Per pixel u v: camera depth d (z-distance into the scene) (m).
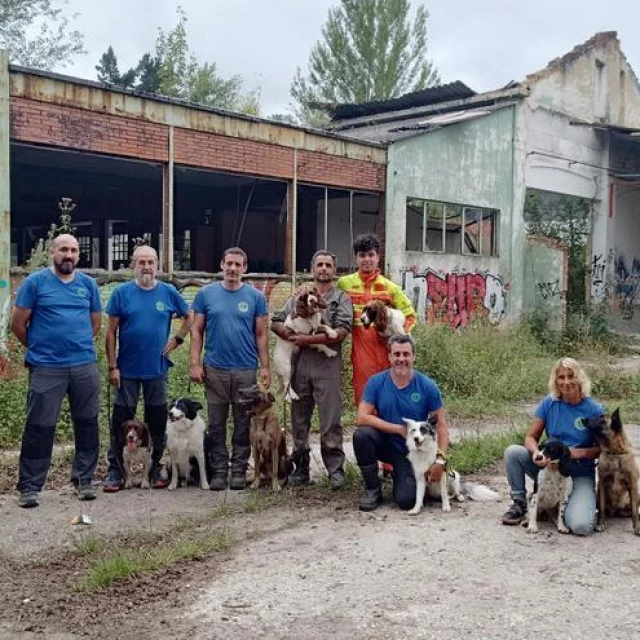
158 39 42.31
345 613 4.20
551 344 19.83
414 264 17.95
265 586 4.59
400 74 39.06
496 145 20.27
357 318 6.86
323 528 5.73
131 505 6.35
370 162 16.77
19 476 6.34
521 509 5.82
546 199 22.95
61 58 37.91
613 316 24.58
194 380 6.86
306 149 15.35
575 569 4.86
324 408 6.75
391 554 5.13
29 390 6.30
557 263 21.75
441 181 18.56
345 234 21.30
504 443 8.44
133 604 4.38
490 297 20.20
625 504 5.88
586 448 5.68
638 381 13.95
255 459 6.81
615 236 24.61
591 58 23.33
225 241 23.55
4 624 4.16
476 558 5.05
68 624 4.14
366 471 6.22
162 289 6.90
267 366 6.99
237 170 14.11
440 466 6.06
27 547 5.34
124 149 12.37
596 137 23.78
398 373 6.23
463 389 12.61
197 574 4.81
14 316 6.23
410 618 4.13
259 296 6.99
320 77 39.34
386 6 38.38
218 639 3.92
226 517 6.03
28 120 11.09
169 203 13.11
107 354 6.80
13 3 36.03
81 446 6.57
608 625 4.05
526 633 3.96
